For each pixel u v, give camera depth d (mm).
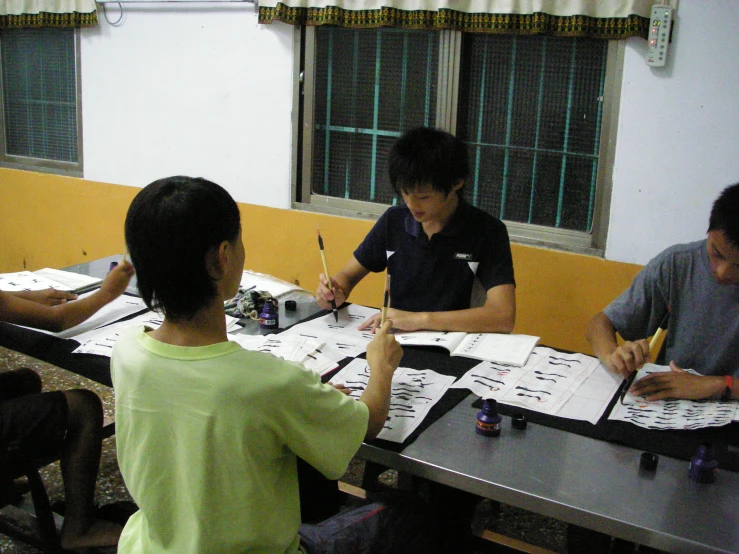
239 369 1104
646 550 1607
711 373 1844
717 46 2678
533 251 3150
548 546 2236
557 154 3119
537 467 1298
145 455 1146
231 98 3744
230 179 3854
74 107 4316
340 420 1187
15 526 2018
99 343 1806
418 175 1943
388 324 1526
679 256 1868
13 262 4727
